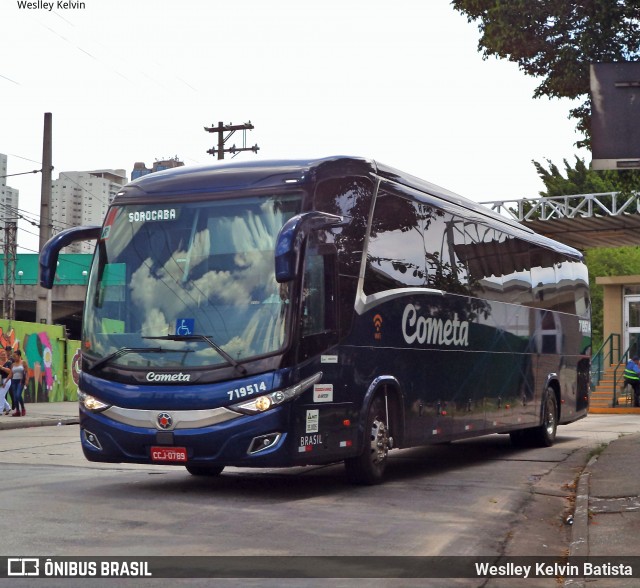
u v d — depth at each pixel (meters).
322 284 10.70
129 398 10.40
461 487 11.81
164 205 10.88
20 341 32.56
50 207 33.69
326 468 13.66
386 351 11.95
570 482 12.64
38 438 19.34
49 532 8.01
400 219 12.55
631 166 10.09
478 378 14.92
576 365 20.16
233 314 10.30
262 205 10.59
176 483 11.60
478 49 17.84
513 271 16.77
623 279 39.44
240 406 10.08
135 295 10.68
